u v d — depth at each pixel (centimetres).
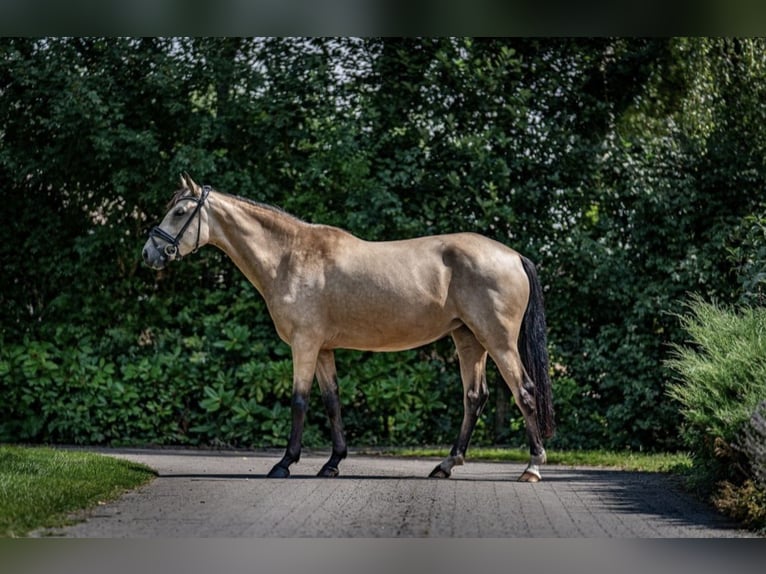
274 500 836
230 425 1305
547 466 1145
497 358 980
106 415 1320
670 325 1290
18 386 1321
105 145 1277
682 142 1327
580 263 1299
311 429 1309
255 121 1325
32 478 866
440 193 1337
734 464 838
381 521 748
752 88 1337
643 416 1300
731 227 1286
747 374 893
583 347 1320
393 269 997
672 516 793
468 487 927
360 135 1336
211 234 1020
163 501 827
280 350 1319
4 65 1304
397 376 1314
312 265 1005
